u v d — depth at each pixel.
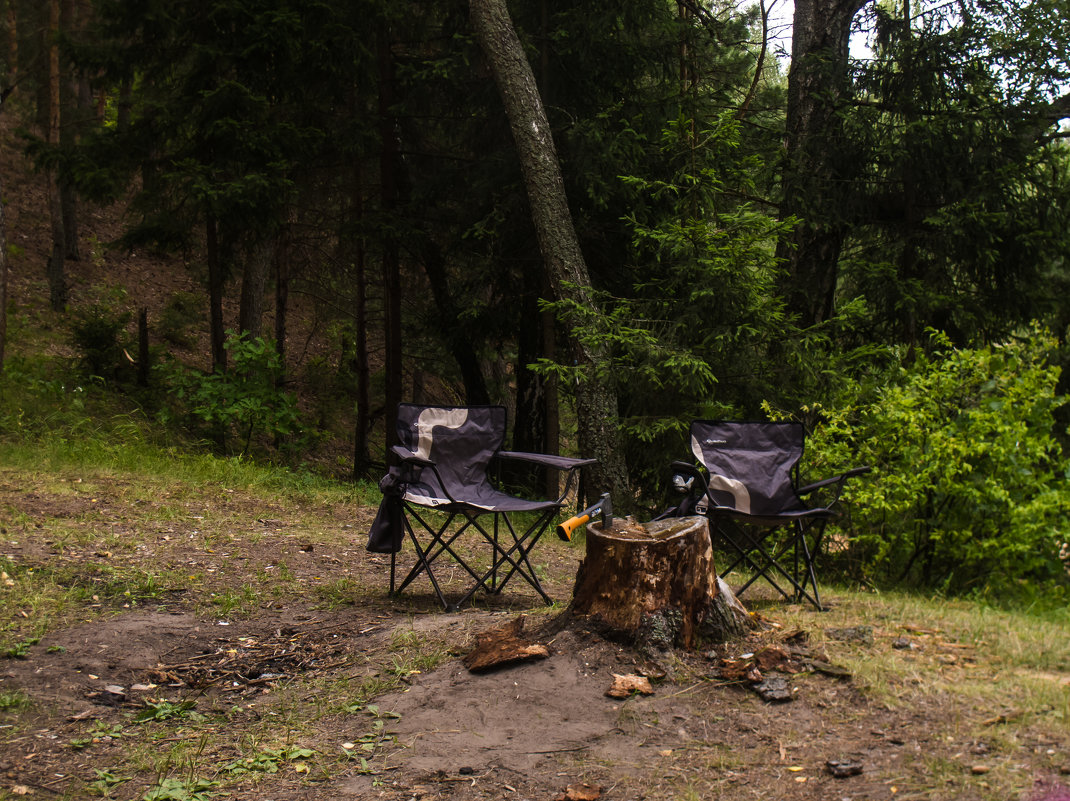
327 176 10.80
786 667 2.91
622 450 7.84
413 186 10.09
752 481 4.14
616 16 8.62
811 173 9.00
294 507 7.12
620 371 7.31
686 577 3.11
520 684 2.99
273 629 4.06
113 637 3.80
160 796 2.44
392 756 2.66
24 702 3.06
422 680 3.19
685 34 9.02
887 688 2.69
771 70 13.48
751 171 8.59
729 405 7.13
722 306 7.11
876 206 9.28
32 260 15.41
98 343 11.22
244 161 8.76
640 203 8.60
